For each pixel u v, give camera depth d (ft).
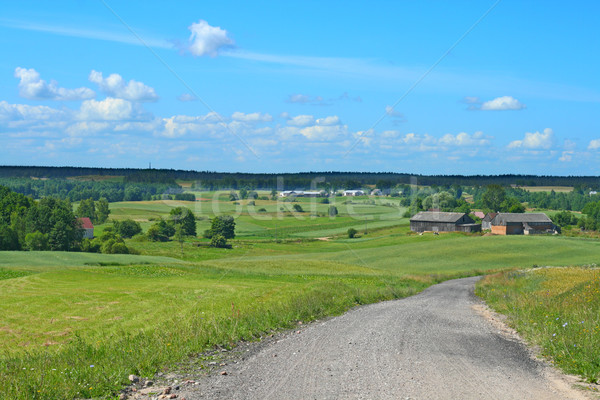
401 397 22.30
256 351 33.09
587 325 36.22
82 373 25.59
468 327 44.83
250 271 150.20
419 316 52.90
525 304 57.26
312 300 58.18
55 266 160.56
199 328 37.22
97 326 69.87
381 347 33.94
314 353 32.09
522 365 29.01
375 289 95.66
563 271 127.65
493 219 357.82
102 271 150.92
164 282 125.39
